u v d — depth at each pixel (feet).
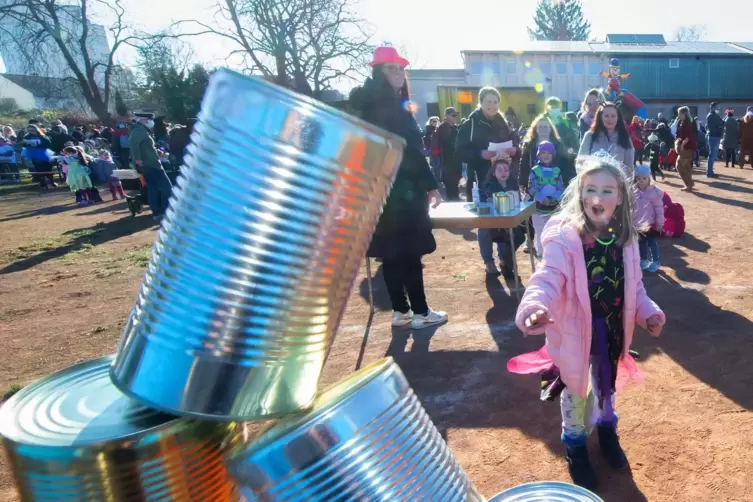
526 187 17.63
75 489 4.12
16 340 15.38
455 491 4.81
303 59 63.21
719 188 37.42
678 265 19.15
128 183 36.58
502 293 17.29
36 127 61.87
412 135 12.17
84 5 95.91
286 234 4.03
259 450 4.11
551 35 207.10
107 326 16.24
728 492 7.76
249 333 4.09
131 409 4.75
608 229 7.35
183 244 4.13
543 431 9.50
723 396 10.26
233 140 3.97
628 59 117.19
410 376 11.88
